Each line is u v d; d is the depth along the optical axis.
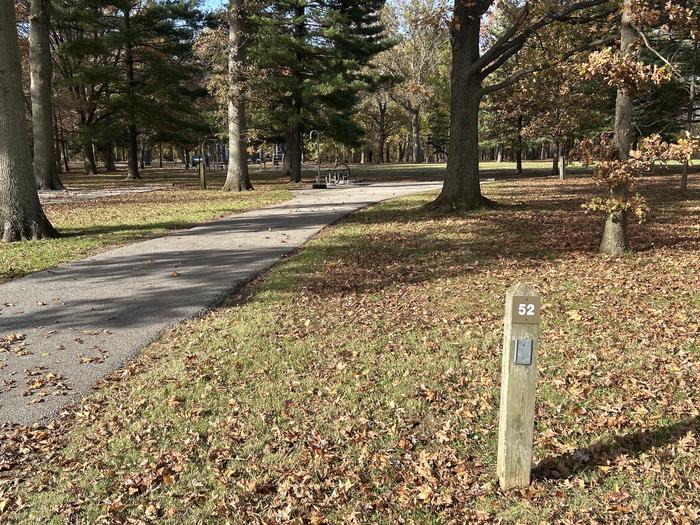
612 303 7.08
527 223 13.54
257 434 4.18
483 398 4.64
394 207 17.39
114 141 38.59
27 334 6.31
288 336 6.15
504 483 3.47
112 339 6.14
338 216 15.52
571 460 3.76
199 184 30.23
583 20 12.31
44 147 25.64
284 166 40.25
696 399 4.54
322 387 4.93
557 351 5.62
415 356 5.57
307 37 28.66
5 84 11.58
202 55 26.20
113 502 3.44
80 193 24.16
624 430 4.11
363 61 29.81
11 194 11.91
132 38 32.91
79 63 35.91
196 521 3.28
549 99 23.89
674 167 35.69
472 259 9.79
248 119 29.94
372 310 7.07
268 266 9.45
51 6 30.81
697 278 8.02
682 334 5.94
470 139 15.41
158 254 10.50
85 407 4.60
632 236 11.59
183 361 5.52
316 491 3.52
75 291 8.01
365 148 70.56
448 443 4.03
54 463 3.86
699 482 3.48
